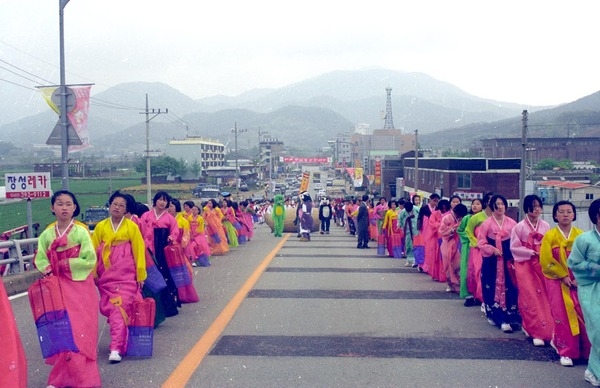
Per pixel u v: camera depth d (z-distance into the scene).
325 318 9.27
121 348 7.08
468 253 10.34
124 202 7.36
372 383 6.21
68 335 5.96
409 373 6.55
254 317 9.34
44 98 17.11
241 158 145.00
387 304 10.46
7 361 4.88
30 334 8.59
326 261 16.94
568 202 6.98
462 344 7.78
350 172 97.12
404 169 67.88
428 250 13.02
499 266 8.59
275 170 136.88
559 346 6.94
